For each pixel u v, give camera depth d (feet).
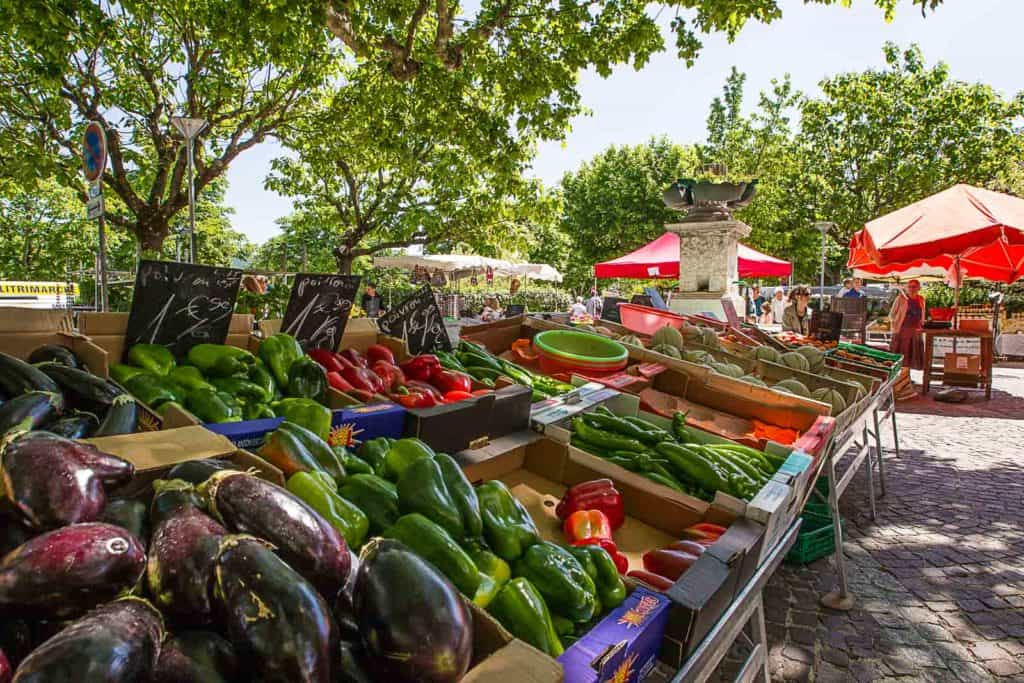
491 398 8.82
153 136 41.63
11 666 2.95
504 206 55.06
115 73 39.78
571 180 140.36
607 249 130.41
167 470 4.79
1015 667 10.90
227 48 36.01
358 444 7.40
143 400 7.25
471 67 30.07
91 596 3.23
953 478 21.75
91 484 3.85
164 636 3.25
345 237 59.82
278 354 8.61
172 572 3.42
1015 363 57.93
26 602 3.14
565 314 21.29
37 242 102.47
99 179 18.06
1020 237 26.63
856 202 85.71
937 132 79.25
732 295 34.01
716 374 14.32
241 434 6.34
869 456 17.97
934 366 43.45
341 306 10.55
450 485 5.82
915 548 15.79
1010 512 18.37
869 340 69.77
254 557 3.42
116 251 121.80
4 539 3.62
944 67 79.25
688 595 5.64
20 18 26.73
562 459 9.34
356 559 4.23
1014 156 78.79
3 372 6.01
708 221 32.94
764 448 11.05
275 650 3.09
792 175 94.07
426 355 10.97
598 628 5.04
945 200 30.37
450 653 3.52
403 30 36.14
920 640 11.67
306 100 44.98
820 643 11.51
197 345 8.73
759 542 7.29
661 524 8.53
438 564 5.04
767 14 22.74
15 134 36.81
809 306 68.39
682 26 26.48
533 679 3.62
